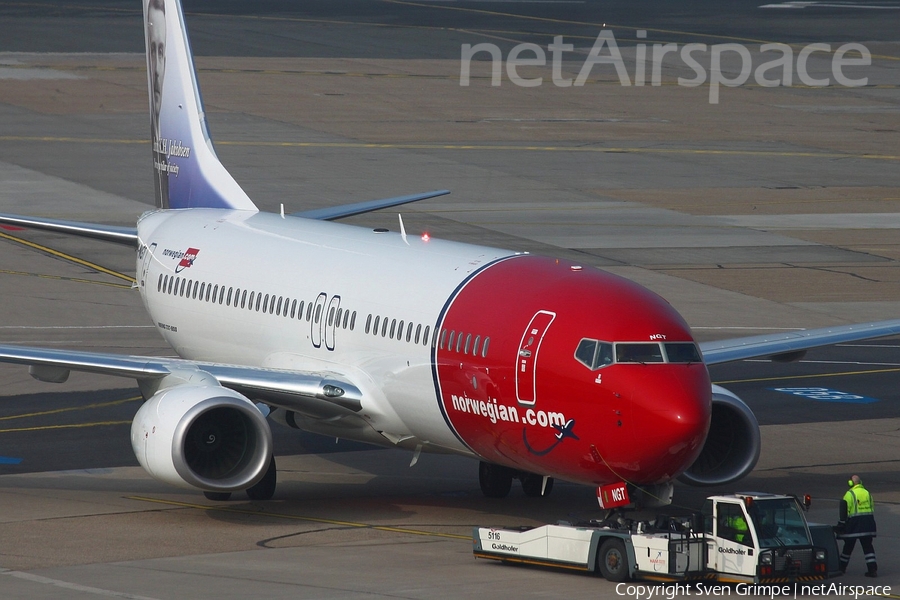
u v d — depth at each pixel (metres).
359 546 90.94
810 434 134.12
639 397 83.56
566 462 88.31
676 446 83.44
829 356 173.50
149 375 103.25
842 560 85.81
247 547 89.88
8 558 85.38
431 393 96.62
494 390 91.06
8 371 155.12
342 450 128.62
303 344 110.25
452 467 122.25
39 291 189.00
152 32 149.38
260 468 96.25
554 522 100.12
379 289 104.56
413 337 98.56
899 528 99.50
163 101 148.50
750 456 101.75
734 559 79.81
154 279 132.25
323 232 120.50
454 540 93.81
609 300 89.25
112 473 116.69
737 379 159.62
